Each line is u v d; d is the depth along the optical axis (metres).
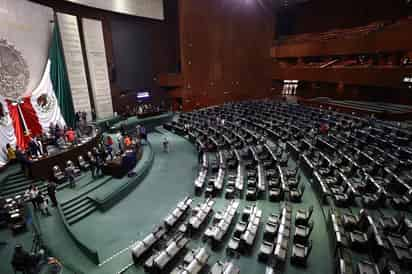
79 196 12.48
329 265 7.90
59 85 19.83
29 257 7.57
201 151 18.41
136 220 11.38
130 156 15.81
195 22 30.59
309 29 35.84
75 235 9.67
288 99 34.78
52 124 17.67
